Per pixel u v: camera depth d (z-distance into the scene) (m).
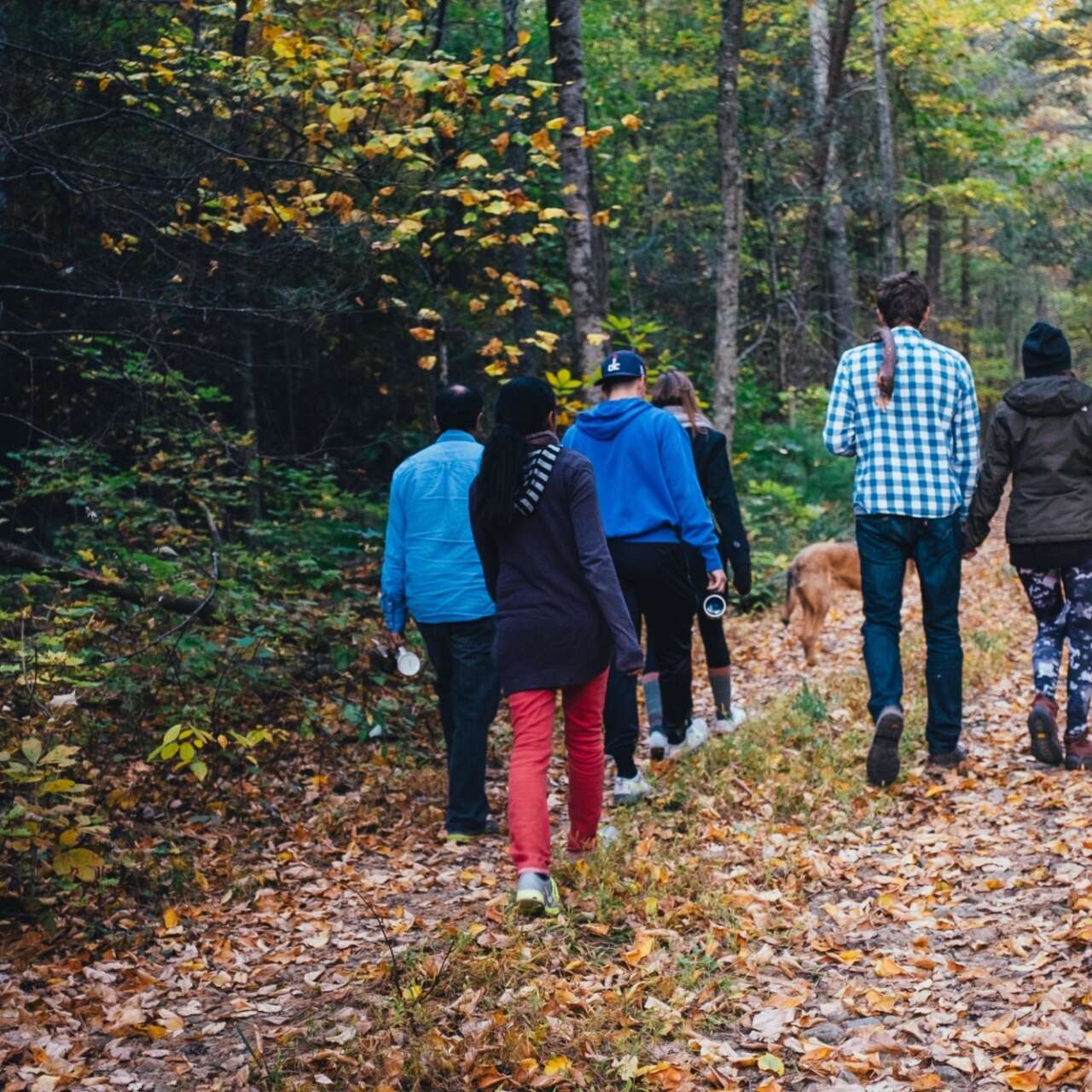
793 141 20.75
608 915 3.96
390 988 3.49
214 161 6.34
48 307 8.46
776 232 22.34
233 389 12.72
